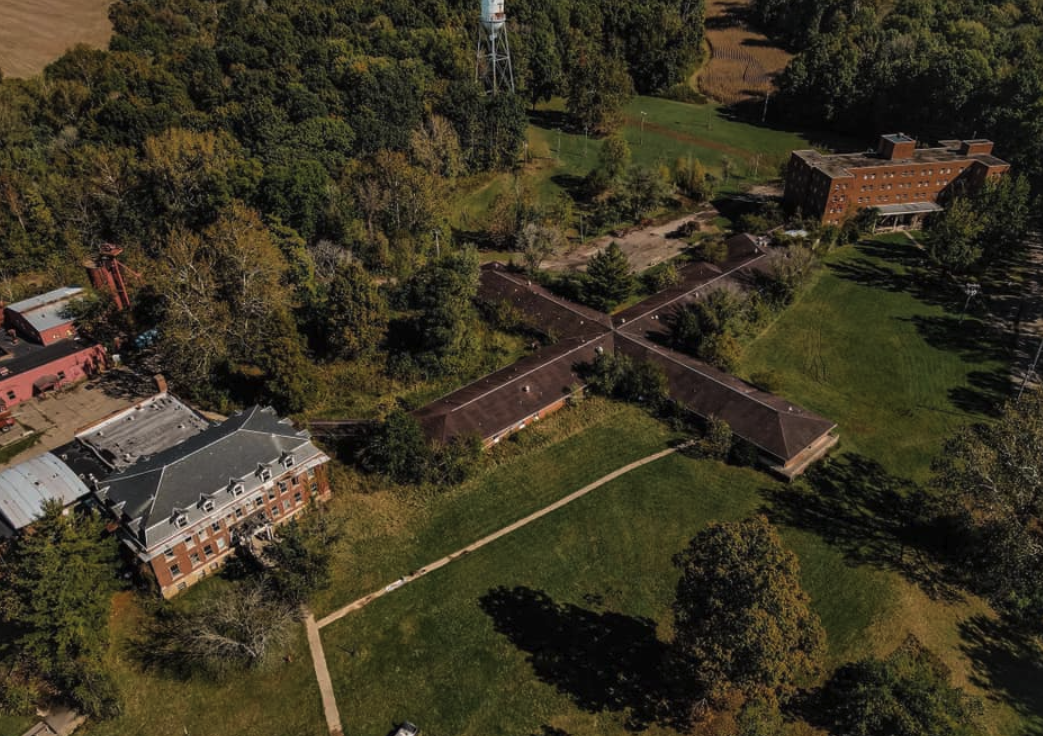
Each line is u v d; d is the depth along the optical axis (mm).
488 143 173375
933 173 153375
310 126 153250
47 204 133250
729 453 96062
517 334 119688
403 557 82125
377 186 140000
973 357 117625
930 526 87250
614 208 158500
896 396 109312
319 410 102125
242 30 198375
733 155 194125
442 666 71312
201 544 77312
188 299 102312
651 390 103438
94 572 69688
